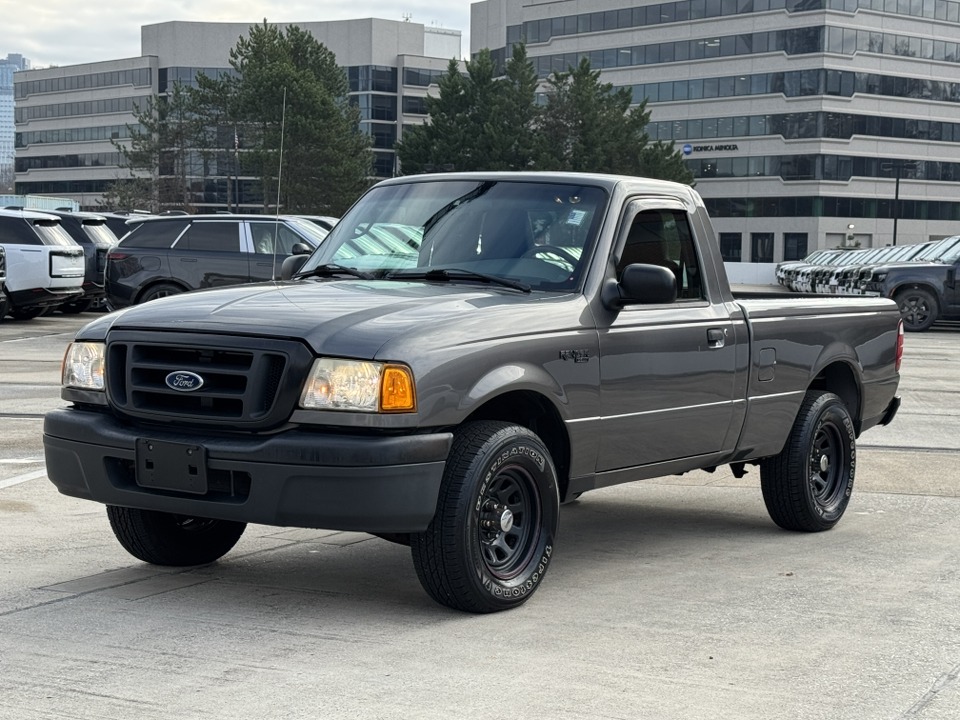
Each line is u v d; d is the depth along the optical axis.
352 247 6.05
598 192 5.80
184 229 19.12
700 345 6.00
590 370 5.36
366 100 127.25
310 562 6.00
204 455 4.68
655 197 6.05
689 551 6.43
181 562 5.81
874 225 103.25
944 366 18.03
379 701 3.91
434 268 5.72
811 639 4.76
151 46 136.00
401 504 4.57
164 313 5.00
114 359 5.00
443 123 78.38
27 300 23.73
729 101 104.50
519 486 5.10
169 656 4.36
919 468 9.18
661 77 107.69
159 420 4.88
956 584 5.73
